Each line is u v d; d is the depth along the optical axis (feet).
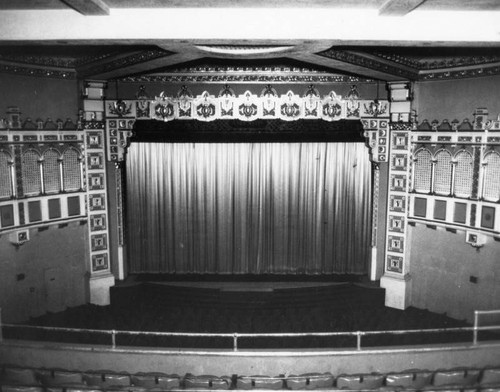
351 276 39.50
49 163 32.55
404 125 33.71
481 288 30.83
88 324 31.68
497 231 29.09
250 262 40.81
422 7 17.39
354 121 35.91
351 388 21.25
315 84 34.35
